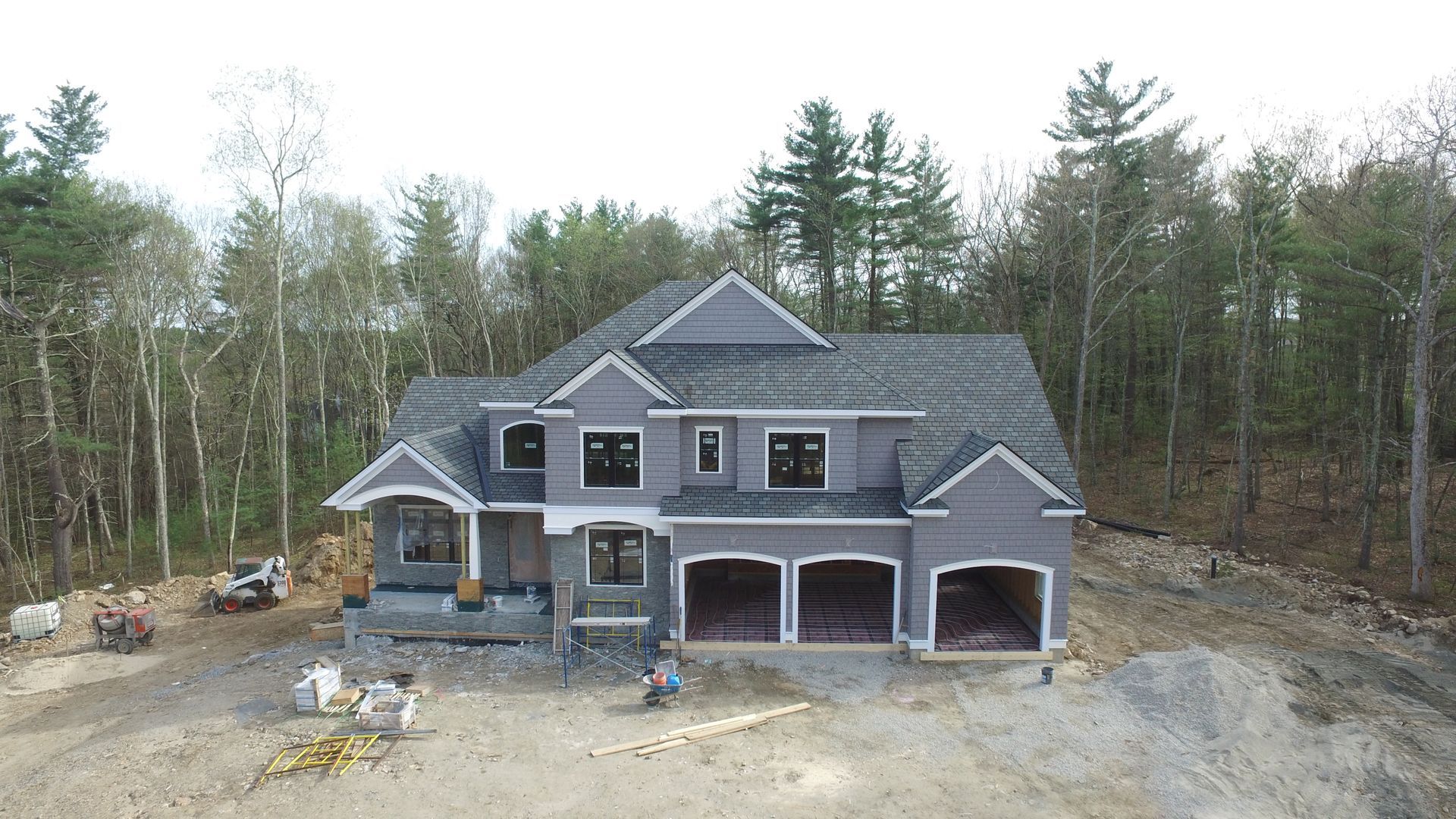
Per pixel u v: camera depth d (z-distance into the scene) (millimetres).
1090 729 15352
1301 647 19734
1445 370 26797
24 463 38625
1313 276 27828
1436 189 23609
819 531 19297
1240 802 12648
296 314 44750
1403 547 26625
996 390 22188
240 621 24438
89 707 17953
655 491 19922
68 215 30062
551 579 23062
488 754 14469
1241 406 29109
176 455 47938
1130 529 26469
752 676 18078
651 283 53062
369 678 18281
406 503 23062
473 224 46531
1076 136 42125
